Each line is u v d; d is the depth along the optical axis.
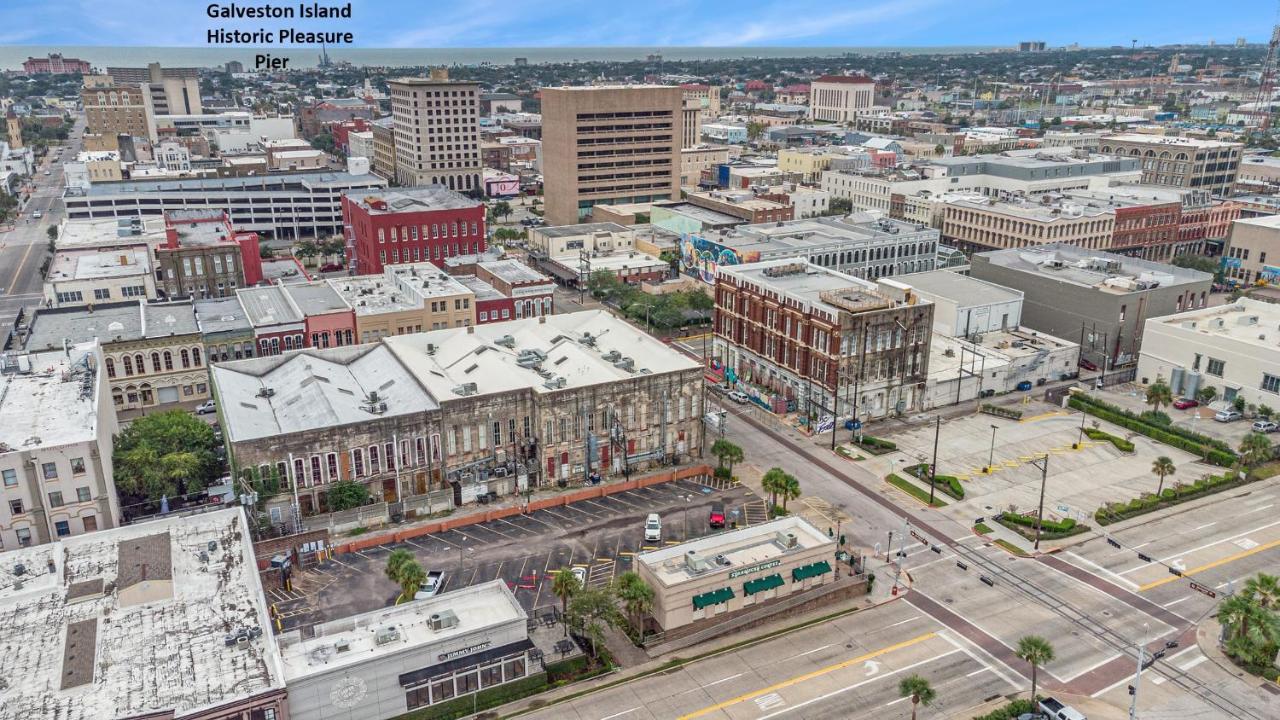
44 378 112.94
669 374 122.50
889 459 128.75
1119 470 125.25
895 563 102.50
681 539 106.44
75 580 81.69
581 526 109.75
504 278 171.50
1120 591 96.94
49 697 66.88
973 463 127.38
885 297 140.50
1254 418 140.88
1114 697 80.50
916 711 78.62
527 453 118.12
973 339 165.12
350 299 154.38
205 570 84.12
